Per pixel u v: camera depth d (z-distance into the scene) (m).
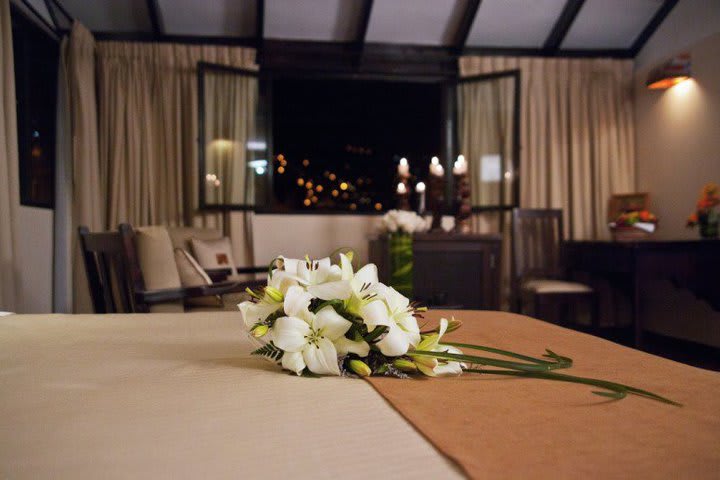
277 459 0.46
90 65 4.11
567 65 4.79
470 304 3.89
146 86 4.30
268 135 4.66
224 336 1.13
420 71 4.77
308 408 0.61
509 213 4.71
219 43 4.51
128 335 1.14
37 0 3.79
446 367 0.75
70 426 0.54
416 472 0.44
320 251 4.67
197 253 3.57
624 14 4.52
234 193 4.44
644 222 4.07
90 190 4.04
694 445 0.50
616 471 0.44
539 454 0.47
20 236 3.31
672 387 0.73
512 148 4.65
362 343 0.75
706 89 4.05
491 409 0.61
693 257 3.44
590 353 0.96
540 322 1.32
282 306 0.79
